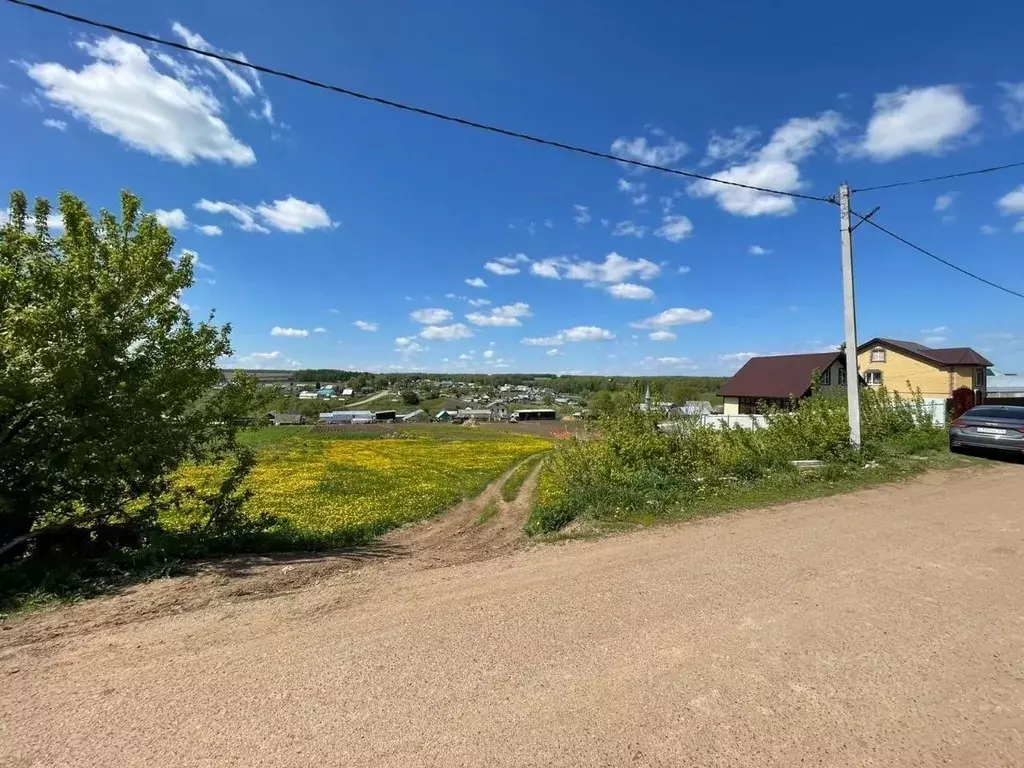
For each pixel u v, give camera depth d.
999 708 2.97
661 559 5.80
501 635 3.95
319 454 35.06
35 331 5.95
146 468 7.08
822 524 7.26
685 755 2.58
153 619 4.51
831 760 2.54
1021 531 6.84
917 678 3.29
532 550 6.48
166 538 6.98
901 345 42.47
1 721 2.93
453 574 5.58
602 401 11.99
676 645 3.74
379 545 9.12
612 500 8.82
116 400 6.75
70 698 3.18
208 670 3.50
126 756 2.61
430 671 3.43
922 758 2.56
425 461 32.22
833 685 3.21
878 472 11.28
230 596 5.10
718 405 54.19
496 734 2.76
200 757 2.59
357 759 2.57
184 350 7.62
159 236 7.38
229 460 9.62
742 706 2.99
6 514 6.34
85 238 6.96
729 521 7.55
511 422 101.19
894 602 4.48
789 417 13.33
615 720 2.87
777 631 3.95
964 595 4.64
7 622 4.50
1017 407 14.38
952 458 13.67
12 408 6.11
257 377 8.65
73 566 6.07
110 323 6.63
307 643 3.90
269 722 2.88
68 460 6.44
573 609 4.42
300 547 8.14
